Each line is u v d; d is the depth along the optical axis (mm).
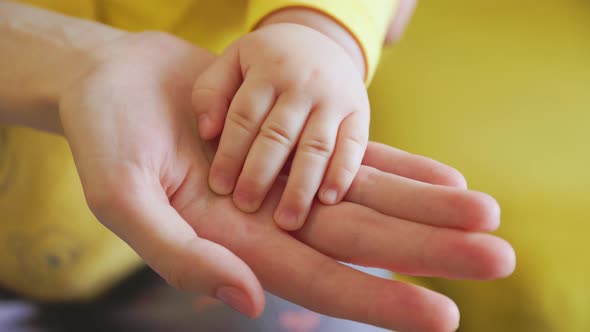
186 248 223
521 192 416
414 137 473
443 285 421
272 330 315
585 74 505
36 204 339
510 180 424
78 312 329
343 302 227
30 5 326
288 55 263
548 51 529
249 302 219
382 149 273
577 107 476
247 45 271
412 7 387
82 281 342
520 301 390
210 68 273
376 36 307
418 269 232
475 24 561
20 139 334
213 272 219
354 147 255
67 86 272
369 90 526
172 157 256
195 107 266
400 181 248
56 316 328
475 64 522
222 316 317
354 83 270
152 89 269
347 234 243
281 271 238
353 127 260
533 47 534
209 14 349
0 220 342
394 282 226
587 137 452
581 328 377
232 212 251
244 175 249
